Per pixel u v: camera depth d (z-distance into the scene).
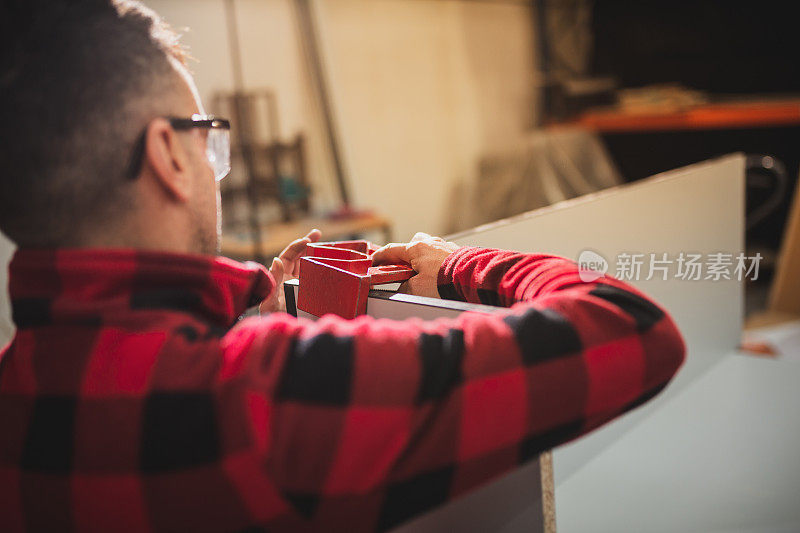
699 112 4.08
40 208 0.51
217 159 0.58
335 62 4.07
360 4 4.15
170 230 0.55
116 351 0.50
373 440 0.46
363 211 3.93
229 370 0.48
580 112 4.83
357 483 0.46
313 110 4.06
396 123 4.41
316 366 0.47
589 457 1.18
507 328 0.51
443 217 4.71
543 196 5.07
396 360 0.47
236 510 0.48
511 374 0.49
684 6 4.79
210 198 0.58
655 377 0.55
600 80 5.00
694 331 1.51
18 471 0.50
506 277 0.63
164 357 0.49
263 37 3.81
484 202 4.88
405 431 0.46
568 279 0.58
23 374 0.51
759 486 1.07
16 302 0.53
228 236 3.52
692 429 1.28
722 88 4.78
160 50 0.54
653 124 4.27
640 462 1.17
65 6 0.50
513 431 0.49
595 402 0.52
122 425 0.48
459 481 0.50
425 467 0.48
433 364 0.48
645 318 0.55
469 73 4.72
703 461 1.17
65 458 0.48
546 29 5.09
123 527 0.48
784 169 4.30
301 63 3.98
